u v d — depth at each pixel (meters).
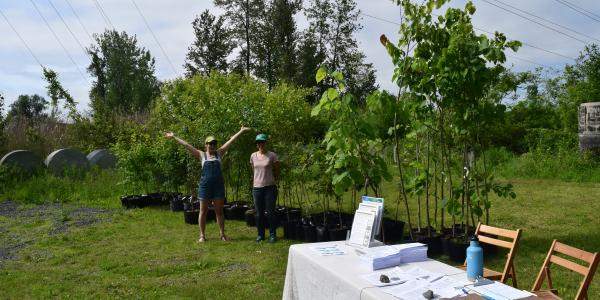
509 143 21.62
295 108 10.40
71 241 7.98
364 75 41.00
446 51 5.87
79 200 12.30
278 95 10.73
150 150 11.56
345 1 39.62
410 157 7.60
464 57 5.83
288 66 37.03
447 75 5.92
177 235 8.29
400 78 6.30
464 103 6.13
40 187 12.80
